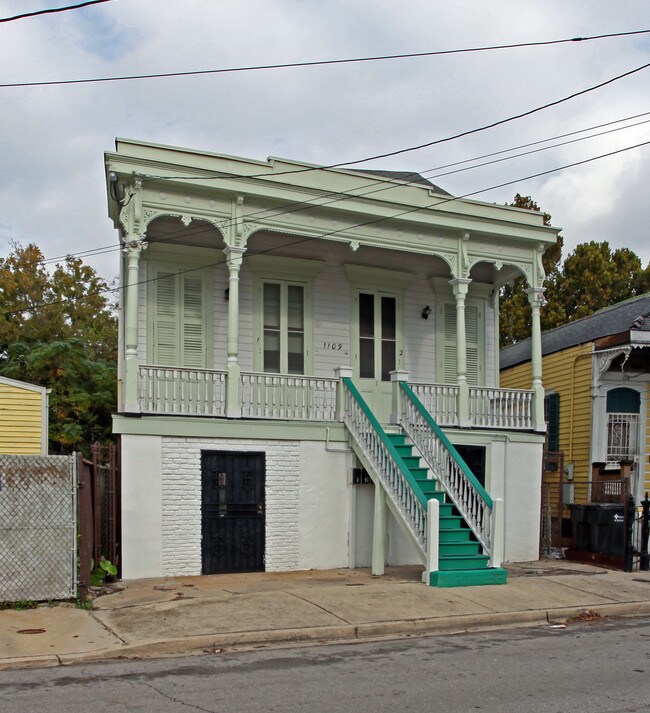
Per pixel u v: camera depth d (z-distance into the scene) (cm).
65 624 907
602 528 1493
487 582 1219
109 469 1277
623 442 1833
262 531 1364
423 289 1745
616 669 761
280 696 652
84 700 637
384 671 745
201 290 1533
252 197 1398
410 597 1092
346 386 1457
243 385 1414
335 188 1491
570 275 3581
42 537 1003
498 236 1606
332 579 1262
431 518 1209
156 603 1025
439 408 1567
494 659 802
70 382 2247
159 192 1341
